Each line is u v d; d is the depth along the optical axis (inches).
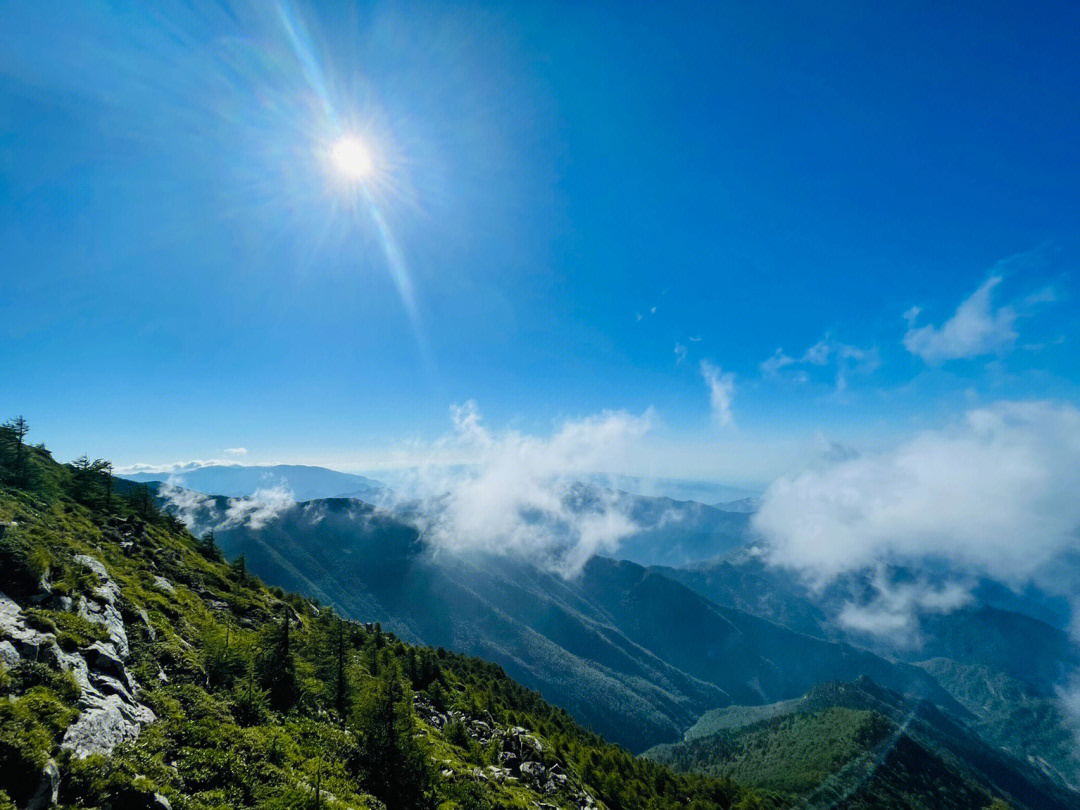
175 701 1317.7
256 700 1541.6
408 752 1646.2
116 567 2445.9
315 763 1400.1
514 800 2102.6
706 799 5935.0
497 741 3112.7
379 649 4638.3
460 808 1691.7
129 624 1672.0
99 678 1161.4
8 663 973.2
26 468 3203.7
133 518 3993.6
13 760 722.2
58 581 1496.1
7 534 1443.2
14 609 1238.9
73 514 3152.1
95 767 840.3
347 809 1216.8
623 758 5826.8
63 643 1207.6
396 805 1498.5
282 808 1057.5
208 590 3110.2
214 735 1207.6
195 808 916.6
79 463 4367.6
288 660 1910.7
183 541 4522.6
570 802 2709.2
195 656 1728.6
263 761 1218.0
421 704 3408.0
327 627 2400.3
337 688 2187.5
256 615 3036.4
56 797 754.2
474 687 5487.2
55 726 858.8
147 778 908.6
